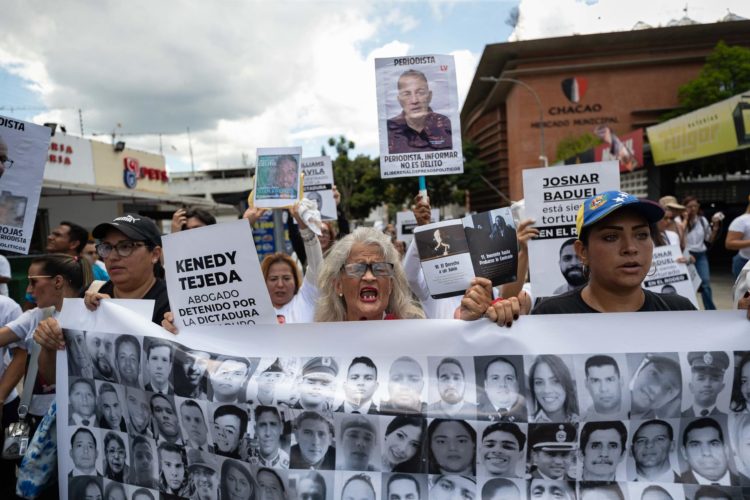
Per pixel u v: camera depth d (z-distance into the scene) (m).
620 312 1.89
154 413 2.11
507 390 1.85
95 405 2.22
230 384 2.01
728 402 1.75
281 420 1.95
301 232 3.60
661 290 3.83
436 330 1.93
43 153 2.99
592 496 1.75
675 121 16.75
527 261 3.09
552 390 1.82
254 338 2.07
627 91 46.38
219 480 2.00
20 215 2.93
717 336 1.77
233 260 2.12
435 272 2.87
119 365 2.18
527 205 3.12
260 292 2.12
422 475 1.83
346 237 2.50
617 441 1.77
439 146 3.81
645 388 1.78
